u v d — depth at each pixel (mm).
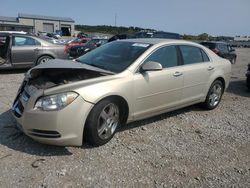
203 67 5727
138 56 4633
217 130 5148
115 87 4090
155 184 3336
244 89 9312
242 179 3568
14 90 7340
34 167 3512
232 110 6535
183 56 5383
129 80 4309
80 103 3729
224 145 4520
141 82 4469
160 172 3588
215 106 6383
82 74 4215
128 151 4066
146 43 5000
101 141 4090
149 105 4719
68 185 3199
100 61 4797
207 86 5918
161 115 5711
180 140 4582
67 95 3678
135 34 21000
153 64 4418
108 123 4176
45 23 75438
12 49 9758
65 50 10984
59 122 3627
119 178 3398
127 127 4945
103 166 3629
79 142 3820
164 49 5023
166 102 5023
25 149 3928
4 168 3457
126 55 4754
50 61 4648
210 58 6062
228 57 17891
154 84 4676
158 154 4047
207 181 3471
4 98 6434
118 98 4207
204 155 4125
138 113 4582
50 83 3984
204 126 5301
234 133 5062
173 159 3936
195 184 3391
